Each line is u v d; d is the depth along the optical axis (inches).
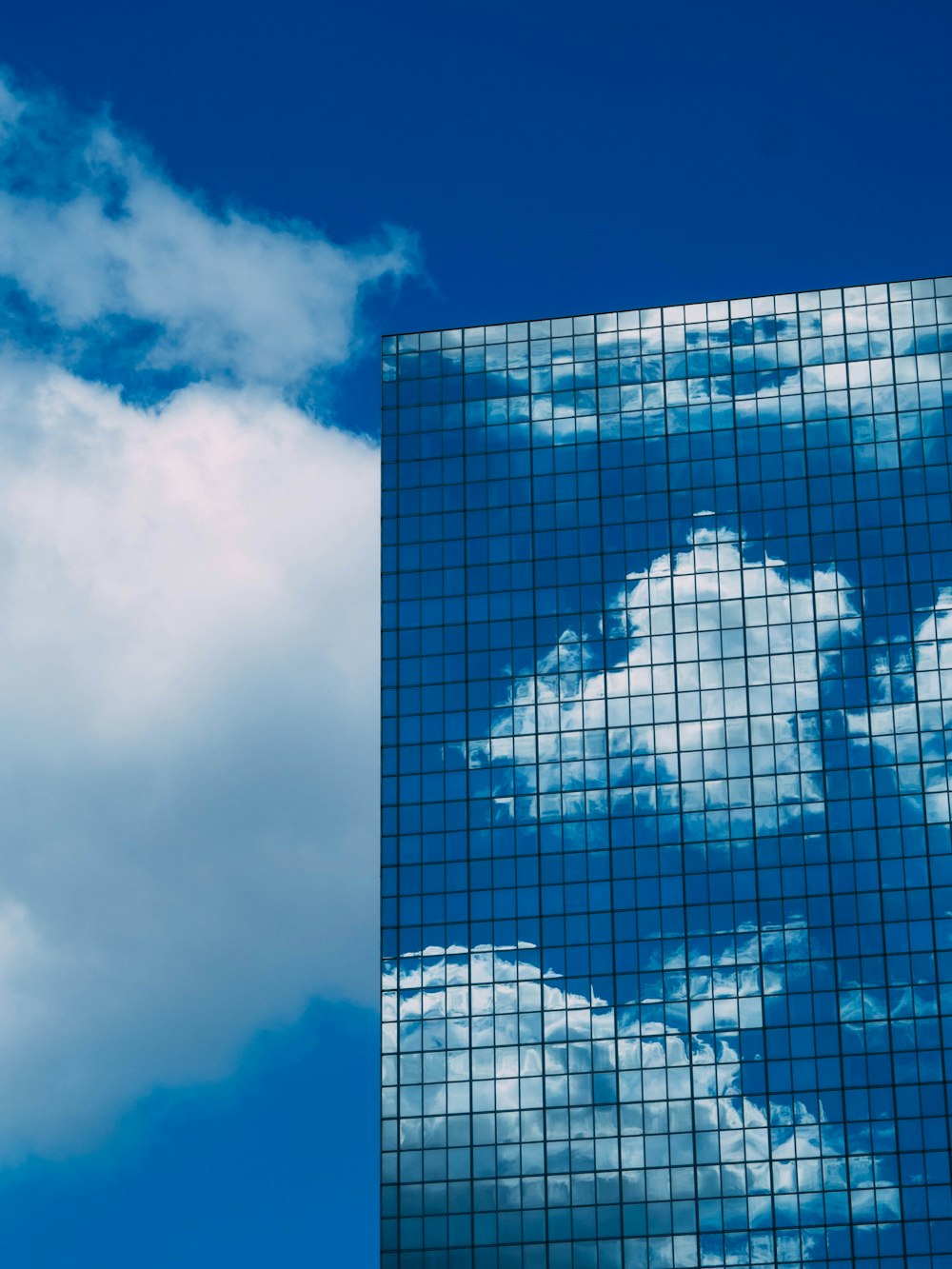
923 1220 6407.5
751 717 7096.5
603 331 7716.5
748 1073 6653.5
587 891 6968.5
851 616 7165.4
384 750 7263.8
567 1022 6815.9
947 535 7224.4
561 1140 6668.3
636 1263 6476.4
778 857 6904.5
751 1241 6456.7
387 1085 6815.9
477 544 7495.1
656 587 7327.8
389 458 7657.5
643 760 7106.3
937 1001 6653.5
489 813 7126.0
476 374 7741.1
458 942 6973.4
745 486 7401.6
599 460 7539.4
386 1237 6619.1
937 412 7391.7
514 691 7278.5
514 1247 6555.1
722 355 7598.4
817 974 6737.2
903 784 6924.2
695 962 6820.9
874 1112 6550.2
